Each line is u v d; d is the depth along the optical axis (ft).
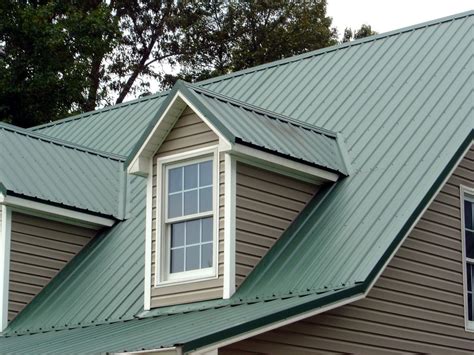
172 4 159.94
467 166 56.13
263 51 155.53
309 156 55.01
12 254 60.80
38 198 61.05
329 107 62.69
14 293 60.44
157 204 55.06
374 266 47.75
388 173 54.34
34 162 64.34
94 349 45.16
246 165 52.70
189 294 52.31
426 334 52.16
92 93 138.10
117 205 65.57
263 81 70.23
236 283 50.90
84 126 82.43
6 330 59.16
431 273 53.01
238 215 51.80
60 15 131.34
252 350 45.01
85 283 59.77
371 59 65.46
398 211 50.96
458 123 55.42
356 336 48.88
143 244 60.54
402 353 50.78
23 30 119.85
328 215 53.42
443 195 54.39
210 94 54.44
